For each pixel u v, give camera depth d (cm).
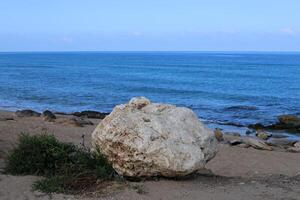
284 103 3866
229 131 2408
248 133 2383
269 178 1018
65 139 1583
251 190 859
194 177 933
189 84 5781
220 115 3103
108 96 4241
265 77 7256
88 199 776
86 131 1873
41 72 8338
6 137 1470
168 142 851
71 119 2153
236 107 3500
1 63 13338
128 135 855
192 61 16188
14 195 795
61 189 820
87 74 7788
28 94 4266
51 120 2153
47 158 937
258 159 1477
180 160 840
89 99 3994
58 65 12050
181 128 889
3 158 1112
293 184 929
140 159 841
